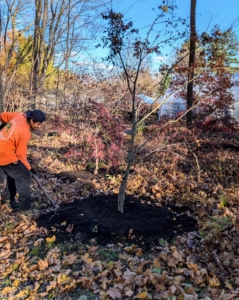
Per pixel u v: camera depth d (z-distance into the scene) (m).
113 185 5.84
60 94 9.92
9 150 4.09
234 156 6.98
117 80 9.19
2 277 3.21
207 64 4.67
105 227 3.88
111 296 2.79
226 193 4.98
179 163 6.84
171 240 3.70
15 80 10.45
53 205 4.68
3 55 13.51
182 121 6.52
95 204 4.65
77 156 7.19
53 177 6.43
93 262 3.28
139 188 5.63
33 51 12.73
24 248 3.70
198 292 2.83
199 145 6.87
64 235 3.86
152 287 2.92
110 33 3.87
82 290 2.96
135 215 4.32
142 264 3.19
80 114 7.15
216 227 3.60
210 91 5.71
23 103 10.09
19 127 4.02
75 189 5.68
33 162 7.60
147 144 6.48
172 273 3.07
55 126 6.73
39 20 12.68
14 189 4.67
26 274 3.20
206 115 7.55
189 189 5.41
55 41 13.05
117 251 3.53
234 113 12.54
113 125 6.20
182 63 5.62
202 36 4.20
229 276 3.01
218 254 3.36
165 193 5.34
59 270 3.23
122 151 6.23
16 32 13.55
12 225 4.24
